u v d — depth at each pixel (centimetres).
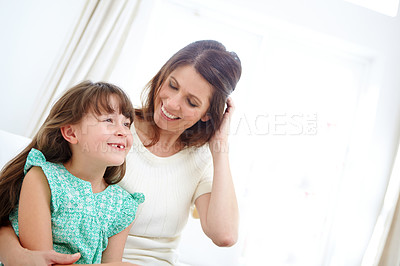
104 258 94
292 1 223
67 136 87
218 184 111
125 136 89
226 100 124
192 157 120
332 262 235
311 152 242
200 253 162
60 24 206
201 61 105
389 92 237
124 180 108
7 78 203
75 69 188
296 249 239
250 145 232
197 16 227
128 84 200
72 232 84
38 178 82
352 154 243
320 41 238
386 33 235
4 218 85
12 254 72
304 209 240
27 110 206
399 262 215
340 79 247
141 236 111
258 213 234
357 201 235
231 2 216
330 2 228
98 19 193
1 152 115
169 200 112
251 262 233
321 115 244
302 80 242
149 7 202
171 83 106
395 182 225
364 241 233
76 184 88
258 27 232
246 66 235
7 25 201
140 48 201
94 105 86
